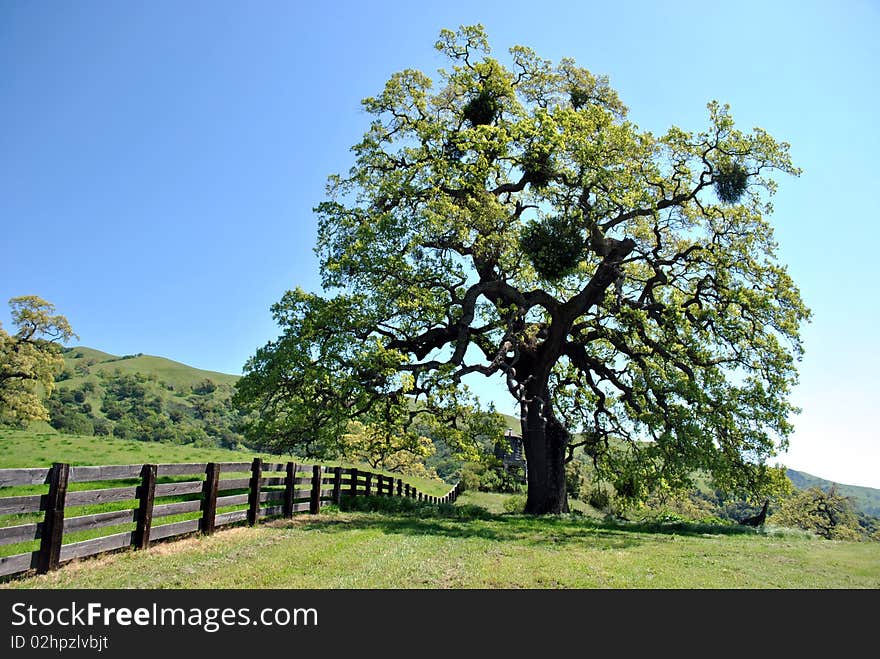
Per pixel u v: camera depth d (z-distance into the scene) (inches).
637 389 866.8
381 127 917.8
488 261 861.2
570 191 812.6
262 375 702.5
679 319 855.1
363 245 756.0
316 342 714.8
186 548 357.7
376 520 586.6
